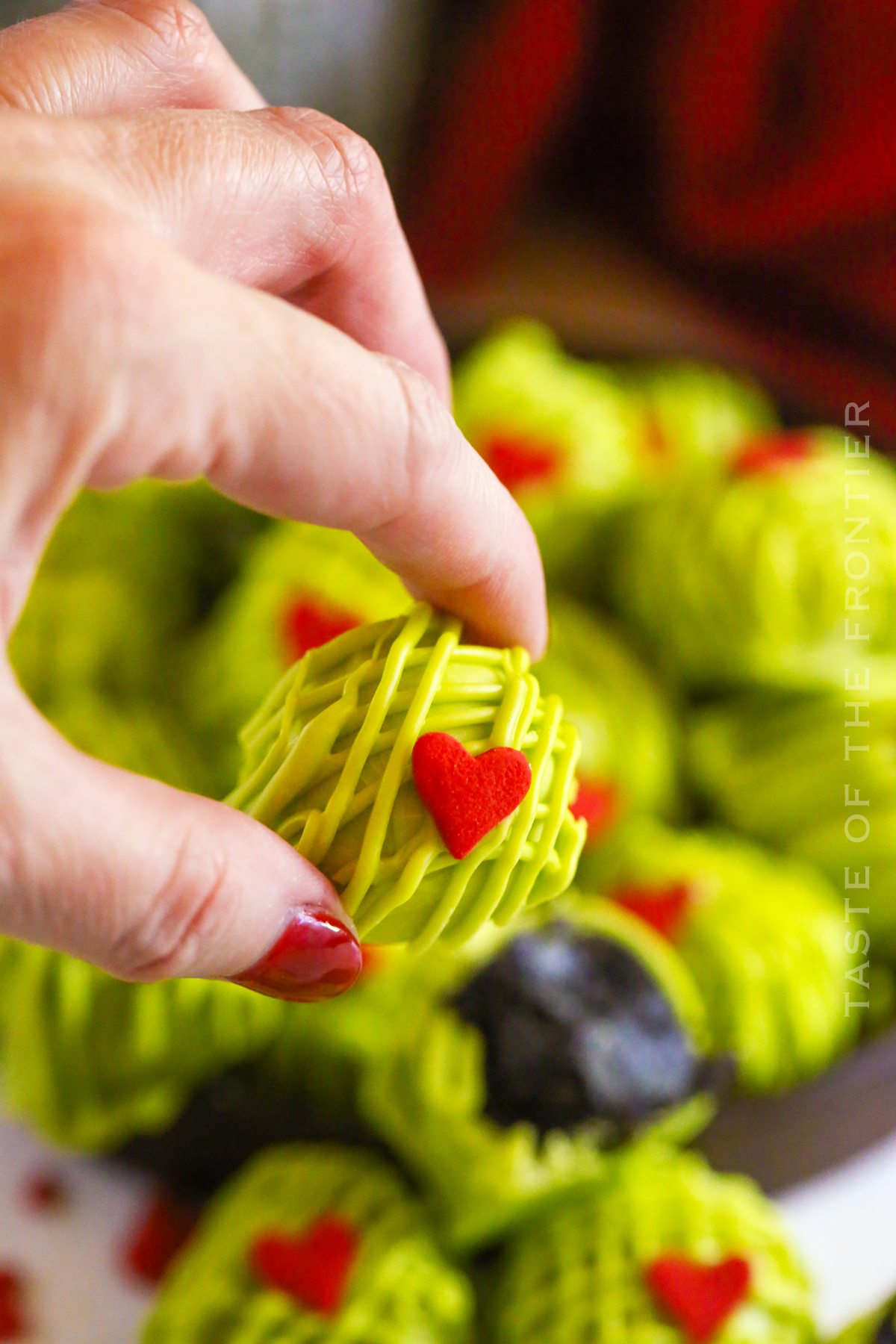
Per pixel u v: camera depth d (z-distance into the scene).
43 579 0.32
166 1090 0.26
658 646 0.34
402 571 0.19
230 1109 0.26
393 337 0.22
